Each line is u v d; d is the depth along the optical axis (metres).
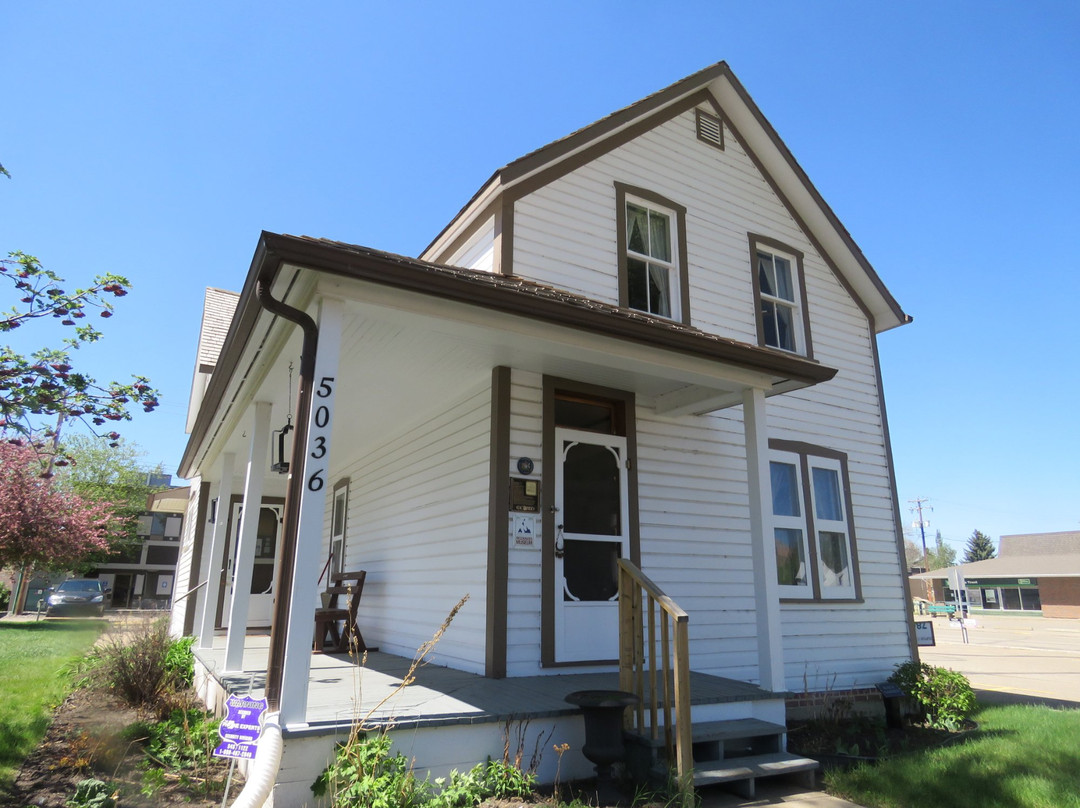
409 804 3.68
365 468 10.20
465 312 4.70
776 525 8.41
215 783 4.53
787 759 5.00
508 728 4.34
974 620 40.59
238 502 13.14
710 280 8.69
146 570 38.56
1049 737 6.63
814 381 6.44
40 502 16.20
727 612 7.55
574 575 6.52
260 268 3.96
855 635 8.65
